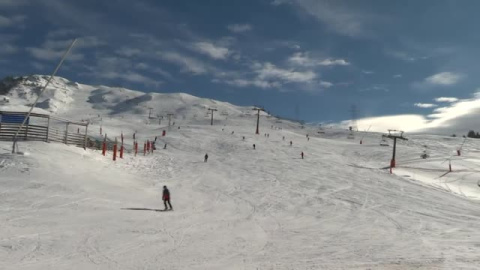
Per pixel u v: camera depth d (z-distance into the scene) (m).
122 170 37.22
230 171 46.78
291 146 77.25
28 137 38.06
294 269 13.43
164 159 52.34
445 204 32.19
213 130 94.00
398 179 45.66
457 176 52.75
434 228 22.55
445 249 16.84
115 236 17.47
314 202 30.72
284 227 21.88
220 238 18.34
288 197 32.50
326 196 33.44
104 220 20.28
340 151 76.88
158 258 14.58
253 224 22.27
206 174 43.12
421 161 65.69
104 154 43.00
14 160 29.77
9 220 18.70
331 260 14.72
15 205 21.58
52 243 15.69
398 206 30.17
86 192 26.09
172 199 28.44
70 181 27.81
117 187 29.17
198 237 18.33
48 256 14.05
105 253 14.85
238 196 32.00
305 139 94.12
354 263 14.23
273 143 79.56
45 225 18.36
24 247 14.91
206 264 14.03
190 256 15.03
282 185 38.41
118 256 14.55
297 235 19.80
